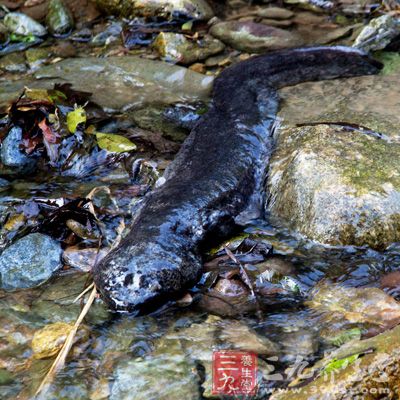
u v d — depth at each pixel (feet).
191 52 24.67
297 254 15.37
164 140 20.06
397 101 19.30
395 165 16.11
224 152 17.65
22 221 16.84
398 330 11.51
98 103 21.62
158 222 14.97
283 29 26.13
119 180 18.62
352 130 17.58
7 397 11.76
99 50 25.68
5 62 24.84
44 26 27.22
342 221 15.34
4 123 20.04
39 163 19.31
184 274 14.21
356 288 14.11
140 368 12.30
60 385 11.99
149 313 13.76
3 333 13.25
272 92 21.04
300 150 16.99
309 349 12.44
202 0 27.48
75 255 15.46
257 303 14.01
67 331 13.16
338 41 25.25
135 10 26.86
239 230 16.25
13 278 14.88
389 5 26.78
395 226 15.14
